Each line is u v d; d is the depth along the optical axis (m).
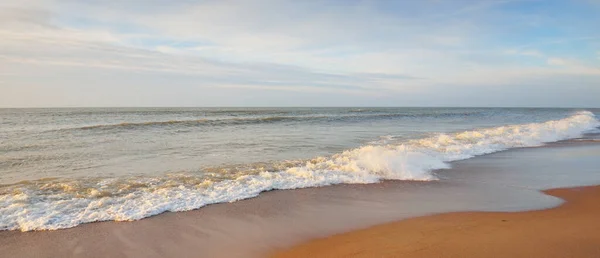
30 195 6.91
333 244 4.93
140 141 15.35
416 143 14.91
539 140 16.53
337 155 11.63
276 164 10.27
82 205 6.37
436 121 34.34
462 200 7.06
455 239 4.99
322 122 30.17
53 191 7.23
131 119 30.64
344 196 7.29
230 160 10.93
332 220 5.91
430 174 9.30
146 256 4.57
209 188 7.59
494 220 5.80
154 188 7.53
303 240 5.10
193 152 12.47
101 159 10.93
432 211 6.37
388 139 17.06
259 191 7.46
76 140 15.34
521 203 6.81
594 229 5.31
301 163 10.44
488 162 11.05
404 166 9.59
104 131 19.27
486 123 31.23
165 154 11.98
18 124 23.36
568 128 21.05
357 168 9.26
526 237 5.01
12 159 10.75
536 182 8.53
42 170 9.28
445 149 13.17
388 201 6.98
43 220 5.59
